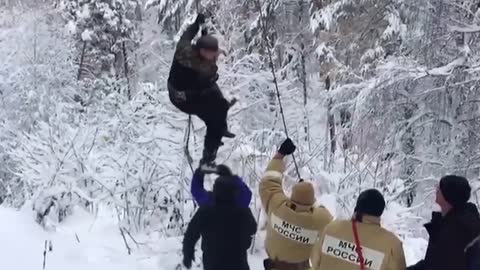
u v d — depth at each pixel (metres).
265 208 5.59
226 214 5.11
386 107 13.09
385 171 8.23
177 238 6.72
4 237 6.54
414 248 7.27
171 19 23.25
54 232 7.13
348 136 12.62
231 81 9.27
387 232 4.40
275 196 5.51
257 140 8.54
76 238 6.98
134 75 24.30
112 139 8.33
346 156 8.12
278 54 18.97
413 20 13.92
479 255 4.21
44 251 6.18
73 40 22.28
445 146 13.22
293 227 5.30
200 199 5.68
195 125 7.82
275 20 18.80
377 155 9.01
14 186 9.48
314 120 11.40
